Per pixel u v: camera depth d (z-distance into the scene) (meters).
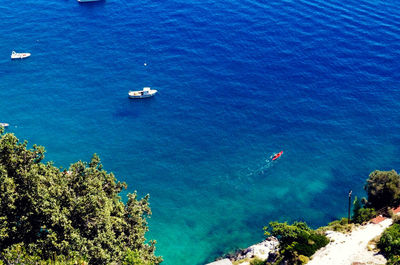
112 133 106.62
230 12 144.75
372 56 127.25
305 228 75.25
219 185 95.50
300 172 98.00
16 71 123.69
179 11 146.38
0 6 148.88
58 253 52.44
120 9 148.38
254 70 123.88
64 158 100.06
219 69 124.38
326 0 149.00
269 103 114.25
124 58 128.12
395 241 67.88
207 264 74.81
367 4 146.88
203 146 103.56
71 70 124.19
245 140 104.94
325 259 69.00
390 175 82.12
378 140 105.00
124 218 64.69
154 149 102.81
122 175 96.75
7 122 108.25
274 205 91.44
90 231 57.16
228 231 86.69
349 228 76.88
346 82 119.94
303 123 109.12
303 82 120.00
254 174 97.56
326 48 130.12
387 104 113.81
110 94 117.00
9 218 53.75
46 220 54.06
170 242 84.62
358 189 94.25
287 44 131.75
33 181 54.59
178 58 128.12
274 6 146.88
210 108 113.12
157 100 115.50
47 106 113.25
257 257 78.19
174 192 93.94
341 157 101.19
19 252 49.53
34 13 146.38
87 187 59.62
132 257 56.25
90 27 140.00
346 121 109.62
